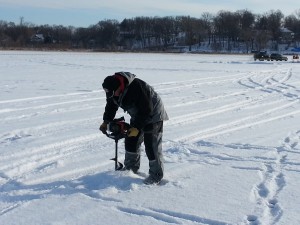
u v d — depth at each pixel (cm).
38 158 701
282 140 885
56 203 505
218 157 742
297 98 1619
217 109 1291
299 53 9819
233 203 518
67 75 2288
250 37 11206
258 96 1645
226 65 3903
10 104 1266
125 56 5472
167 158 718
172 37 12269
